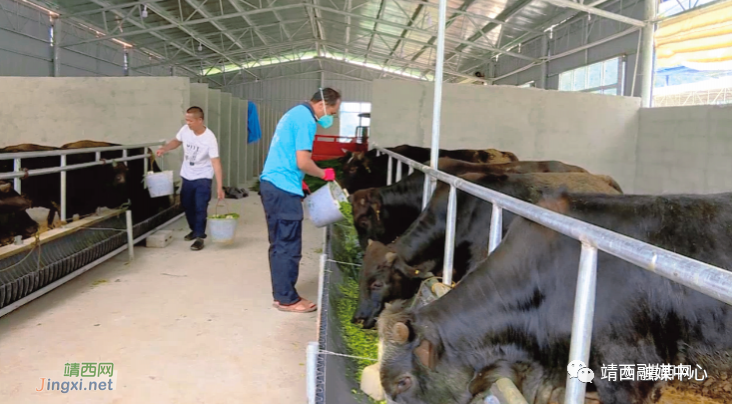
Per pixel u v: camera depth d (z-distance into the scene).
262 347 3.71
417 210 5.27
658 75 11.22
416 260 3.76
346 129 30.09
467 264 3.81
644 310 2.09
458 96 10.45
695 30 9.44
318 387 2.44
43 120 9.39
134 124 9.28
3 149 6.42
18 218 4.33
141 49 22.62
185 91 9.18
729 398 2.21
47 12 16.42
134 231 6.31
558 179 4.01
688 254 2.21
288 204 4.29
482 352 2.24
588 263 1.44
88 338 3.79
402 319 2.23
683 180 9.77
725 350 2.12
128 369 3.34
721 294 0.93
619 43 12.38
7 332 3.87
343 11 16.17
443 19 3.99
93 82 9.27
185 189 6.62
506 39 17.91
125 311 4.34
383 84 10.26
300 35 23.84
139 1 15.27
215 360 3.50
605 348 2.11
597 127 10.95
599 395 2.13
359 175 8.12
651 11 10.86
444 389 2.21
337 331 3.38
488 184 3.93
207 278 5.33
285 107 30.11
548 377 2.26
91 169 6.39
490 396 2.22
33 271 4.14
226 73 29.28
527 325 2.24
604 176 4.65
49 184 6.20
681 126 9.83
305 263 6.12
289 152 4.26
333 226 6.35
